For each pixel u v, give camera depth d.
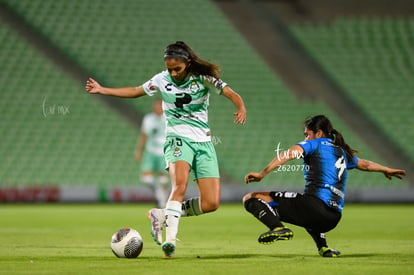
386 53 103.69
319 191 23.86
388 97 97.69
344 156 24.56
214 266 21.06
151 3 104.69
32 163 84.75
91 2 102.75
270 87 97.12
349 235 37.41
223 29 103.44
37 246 29.31
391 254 25.92
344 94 98.00
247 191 80.56
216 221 50.09
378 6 113.12
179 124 24.39
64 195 77.25
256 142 91.19
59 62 94.44
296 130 92.94
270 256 25.03
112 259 23.47
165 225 25.16
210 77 23.77
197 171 24.83
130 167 86.19
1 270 19.98
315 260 23.17
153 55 98.12
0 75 91.44
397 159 90.69
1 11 98.31
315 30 107.31
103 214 57.78
